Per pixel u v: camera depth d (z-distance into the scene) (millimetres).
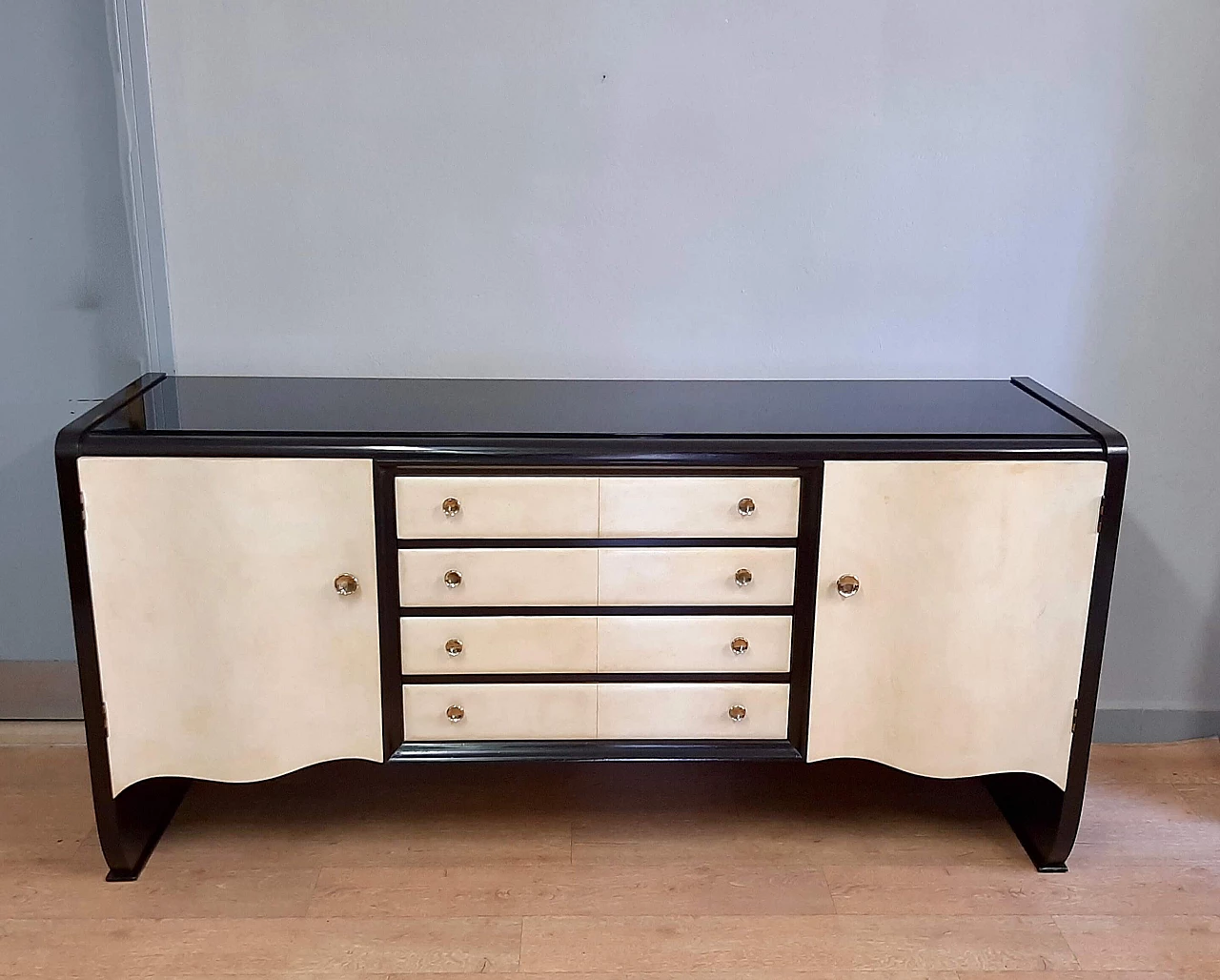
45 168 1967
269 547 1675
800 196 2002
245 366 2068
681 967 1638
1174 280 2053
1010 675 1773
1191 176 1997
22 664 2246
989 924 1743
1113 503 1692
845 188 1999
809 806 2055
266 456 1633
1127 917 1766
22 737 2227
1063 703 1787
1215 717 2283
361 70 1917
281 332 2051
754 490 1681
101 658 1711
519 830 1966
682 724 1800
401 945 1676
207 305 2035
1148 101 1960
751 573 1723
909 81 1946
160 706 1742
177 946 1669
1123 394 2117
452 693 1767
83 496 1640
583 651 1755
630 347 2078
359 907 1762
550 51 1919
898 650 1760
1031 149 1983
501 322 2057
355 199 1982
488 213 1997
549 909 1760
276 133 1943
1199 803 2086
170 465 1633
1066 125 1972
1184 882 1856
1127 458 1669
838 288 2053
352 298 2035
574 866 1871
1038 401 1922
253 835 1942
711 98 1948
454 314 2049
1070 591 1734
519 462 1650
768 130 1966
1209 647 2248
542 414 1804
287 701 1750
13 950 1654
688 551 1710
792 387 2037
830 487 1675
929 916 1759
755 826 1992
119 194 1982
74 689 2260
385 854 1895
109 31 1885
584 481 1667
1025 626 1749
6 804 2023
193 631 1710
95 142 1950
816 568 1715
